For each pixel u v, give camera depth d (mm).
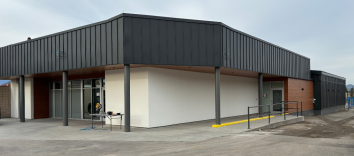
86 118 16344
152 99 12289
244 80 19594
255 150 7586
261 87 16453
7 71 16688
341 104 32281
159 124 12531
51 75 16172
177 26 11664
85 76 16109
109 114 12023
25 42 15258
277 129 12773
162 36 11383
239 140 9180
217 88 12336
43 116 18750
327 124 15391
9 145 8570
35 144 8695
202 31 12039
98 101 15633
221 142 8812
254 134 10609
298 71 21719
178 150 7613
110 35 11258
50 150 7785
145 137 9734
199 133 10562
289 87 20250
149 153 7270
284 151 7480
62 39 13195
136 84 12484
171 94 13281
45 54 14008
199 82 15234
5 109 20047
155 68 12500
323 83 25172
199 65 11891
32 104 18188
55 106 19031
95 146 8273
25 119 18078
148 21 11195
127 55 10766
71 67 12773
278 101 20594
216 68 12297
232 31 13242
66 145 8477
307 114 23000
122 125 12891
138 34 10992
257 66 15430
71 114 17344
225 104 17344
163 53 11344
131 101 12602
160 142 8836
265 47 16469
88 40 12078
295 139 9461
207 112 15672
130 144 8531
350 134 11109
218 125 12352
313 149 7762
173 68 13055
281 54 18703
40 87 18734
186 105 14172
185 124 13461
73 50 12695
